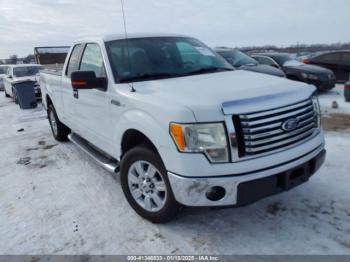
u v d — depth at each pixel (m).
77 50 4.33
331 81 10.01
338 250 2.46
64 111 4.96
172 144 2.40
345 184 3.54
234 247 2.58
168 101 2.52
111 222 3.06
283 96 2.52
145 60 3.51
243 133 2.30
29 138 6.52
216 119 2.28
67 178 4.21
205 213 3.10
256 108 2.33
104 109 3.41
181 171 2.37
